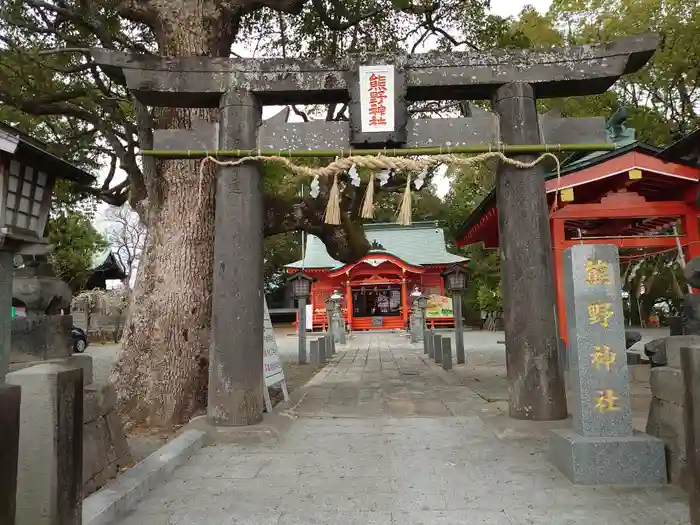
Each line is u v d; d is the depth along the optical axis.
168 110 7.59
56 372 2.77
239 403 5.77
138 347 7.05
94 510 3.45
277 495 4.02
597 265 4.39
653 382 4.48
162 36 7.55
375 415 6.93
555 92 6.24
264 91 6.11
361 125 5.99
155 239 7.35
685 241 9.59
